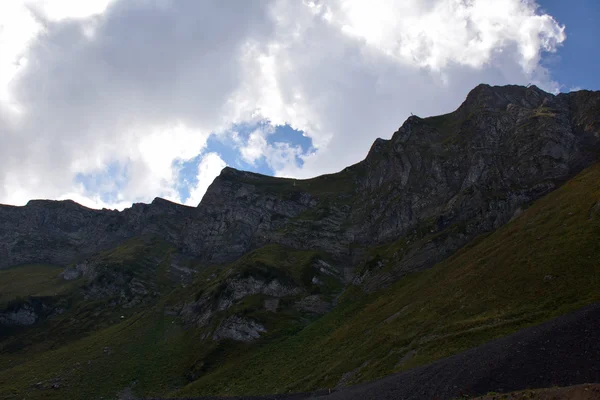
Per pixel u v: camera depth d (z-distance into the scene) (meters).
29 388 118.19
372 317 105.69
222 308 149.88
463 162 175.25
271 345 120.19
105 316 197.50
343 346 95.75
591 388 31.23
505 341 53.53
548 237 84.75
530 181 143.12
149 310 181.12
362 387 65.12
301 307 143.38
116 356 135.12
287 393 82.44
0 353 163.00
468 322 69.38
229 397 90.88
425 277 115.75
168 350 134.75
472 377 45.25
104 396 110.06
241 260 192.50
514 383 40.28
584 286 63.12
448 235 138.38
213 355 121.62
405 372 61.94
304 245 197.88
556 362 40.91
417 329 79.00
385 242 177.88
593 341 41.53
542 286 69.06
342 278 163.62
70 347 155.25
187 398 98.94
